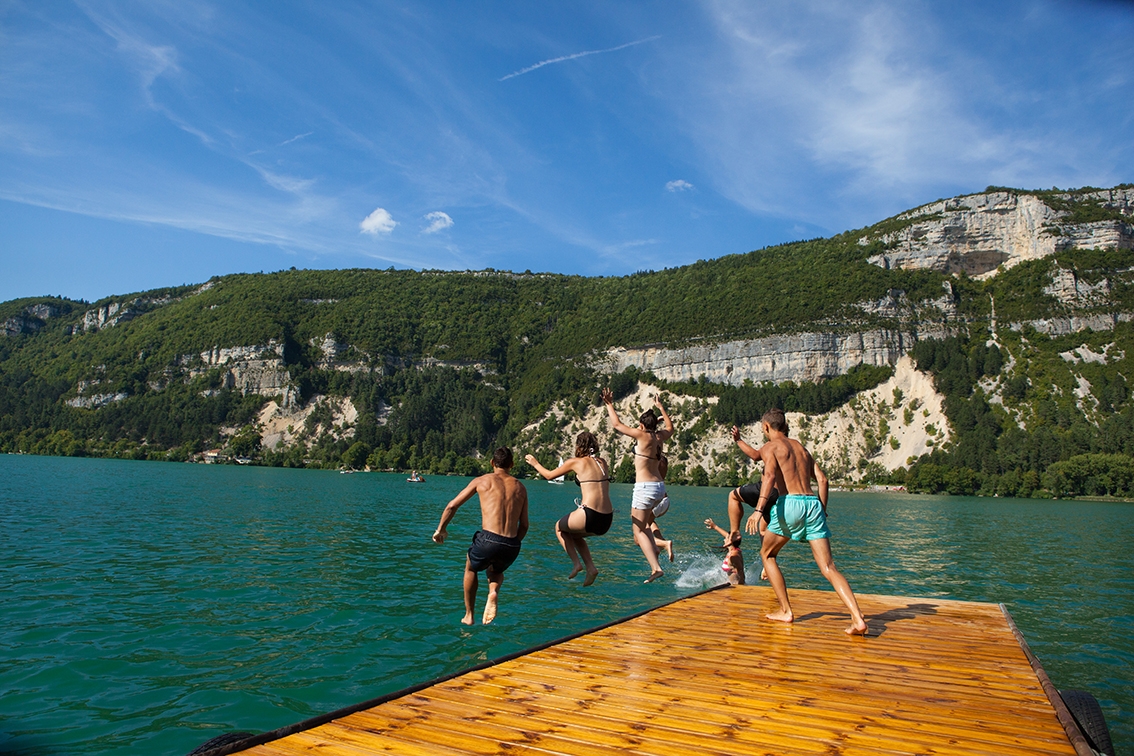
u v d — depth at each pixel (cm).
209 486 5612
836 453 13938
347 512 3534
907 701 480
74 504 3281
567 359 19438
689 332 18100
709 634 702
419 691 491
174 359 19338
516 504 883
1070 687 866
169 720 665
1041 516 5303
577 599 1288
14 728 636
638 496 950
